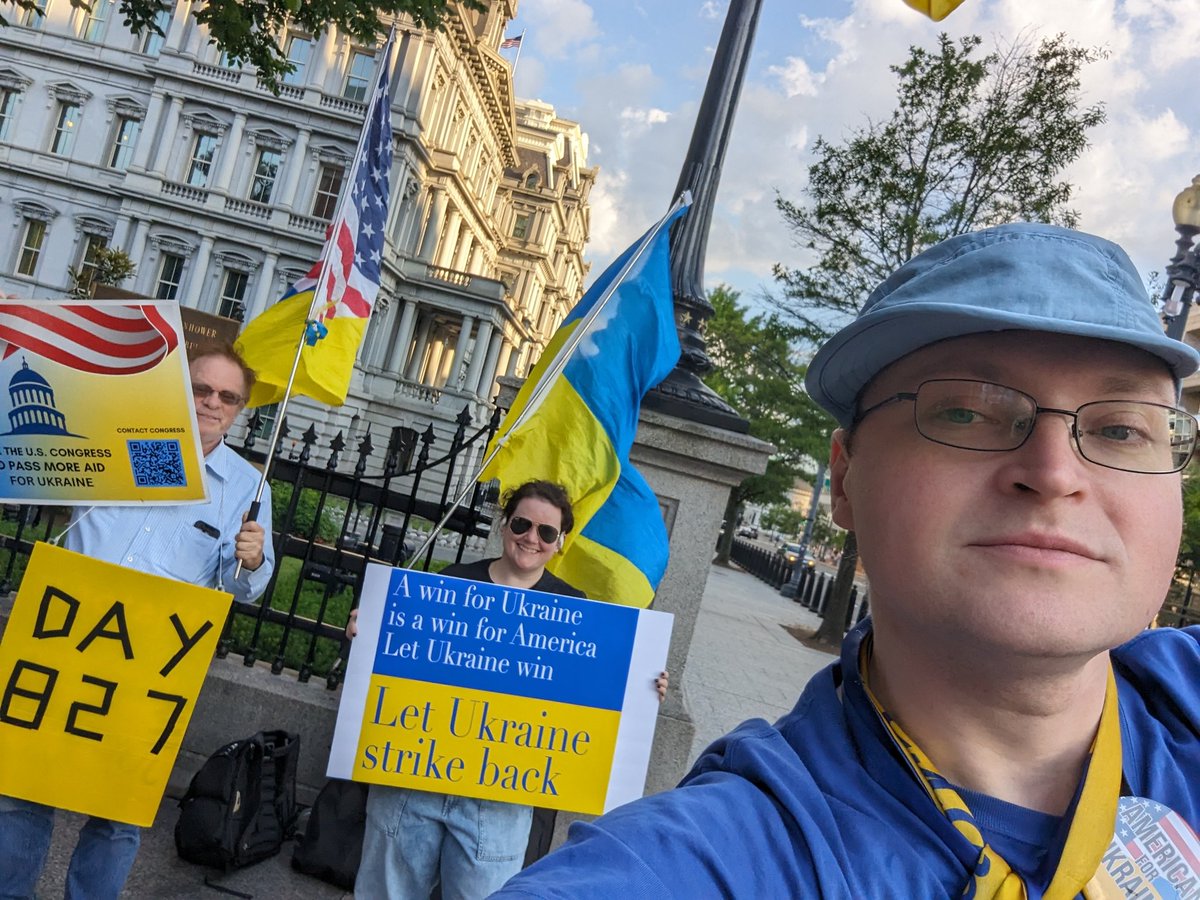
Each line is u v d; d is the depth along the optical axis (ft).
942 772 2.67
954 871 2.48
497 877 9.89
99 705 9.32
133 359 9.95
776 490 98.99
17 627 9.34
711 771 2.84
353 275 13.55
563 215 261.65
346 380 13.70
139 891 10.89
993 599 2.41
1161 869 2.58
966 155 45.27
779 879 2.40
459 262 179.93
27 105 132.46
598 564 13.17
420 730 10.17
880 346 2.79
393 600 10.39
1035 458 2.45
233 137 128.06
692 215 16.62
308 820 12.66
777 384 77.30
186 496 10.05
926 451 2.59
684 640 14.99
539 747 10.25
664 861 2.31
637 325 13.23
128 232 129.08
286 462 14.82
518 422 11.78
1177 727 3.07
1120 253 2.72
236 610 14.79
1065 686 2.57
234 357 10.57
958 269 2.70
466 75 150.51
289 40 129.08
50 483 9.95
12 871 9.23
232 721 13.91
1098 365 2.55
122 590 9.52
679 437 14.84
